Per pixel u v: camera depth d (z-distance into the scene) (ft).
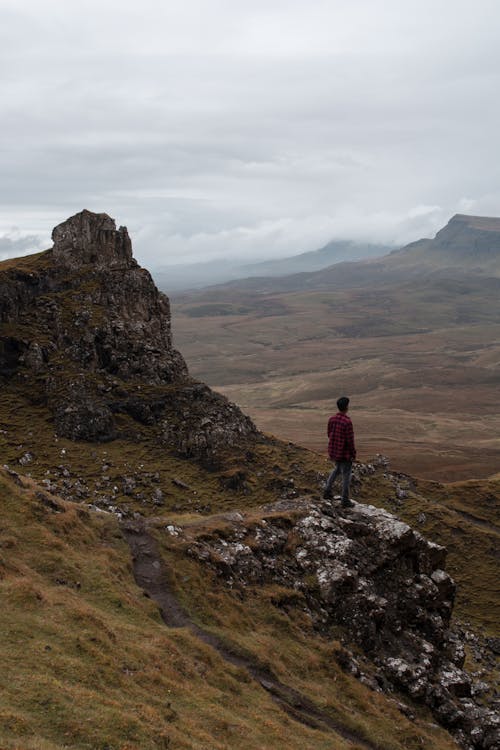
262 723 86.69
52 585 99.40
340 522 150.10
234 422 434.30
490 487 524.93
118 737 66.54
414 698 121.90
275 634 116.16
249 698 93.09
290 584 131.44
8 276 426.92
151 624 100.78
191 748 70.38
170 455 390.42
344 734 97.45
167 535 130.72
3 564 97.66
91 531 124.67
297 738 86.84
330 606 130.62
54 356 407.85
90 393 393.09
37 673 72.84
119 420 397.80
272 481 387.96
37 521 116.67
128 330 442.91
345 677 112.68
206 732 76.89
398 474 526.16
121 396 407.85
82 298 440.86
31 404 383.86
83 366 409.28
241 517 146.61
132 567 118.11
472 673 185.06
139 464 368.07
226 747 75.05
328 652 117.19
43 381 394.93
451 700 126.21
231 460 396.57
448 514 455.63
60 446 359.87
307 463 422.82
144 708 74.79
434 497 502.38
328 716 99.81
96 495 322.96
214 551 130.31
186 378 456.86
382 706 110.63
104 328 427.33
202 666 94.63
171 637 98.78
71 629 86.58
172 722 75.82
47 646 79.71
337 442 151.12
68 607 91.76
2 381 391.45
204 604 113.50
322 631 125.18
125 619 98.84
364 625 128.88
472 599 376.68
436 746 106.11
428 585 148.25
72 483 327.26
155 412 410.52
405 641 135.85
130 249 498.28
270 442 444.96
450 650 146.00
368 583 137.90
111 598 102.27
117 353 425.28
